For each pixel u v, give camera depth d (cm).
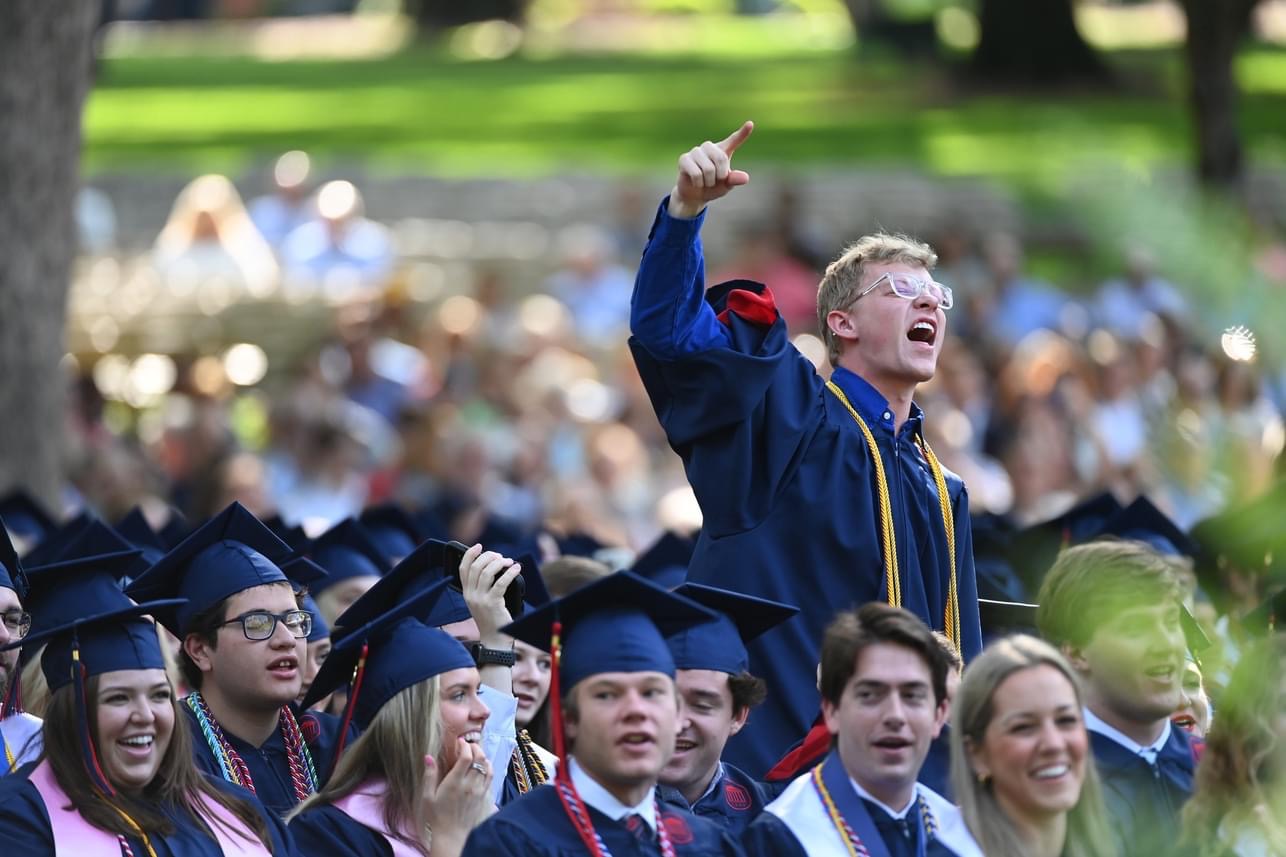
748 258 7525
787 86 13975
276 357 7531
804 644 2447
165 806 2150
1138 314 7075
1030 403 5822
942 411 5941
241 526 2508
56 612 2402
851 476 2477
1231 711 2188
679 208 2370
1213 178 8906
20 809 2086
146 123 12800
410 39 19900
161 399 6956
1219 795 2184
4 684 2377
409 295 7544
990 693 1967
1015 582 3281
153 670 2152
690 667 2281
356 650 2334
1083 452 5447
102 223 8675
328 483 5362
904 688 1992
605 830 1938
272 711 2459
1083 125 11300
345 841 2234
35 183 4253
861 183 9412
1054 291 7600
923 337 2527
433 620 2498
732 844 2030
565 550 3925
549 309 7125
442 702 2266
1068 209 8931
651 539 4700
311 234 8119
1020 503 5334
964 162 10362
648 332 2406
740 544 2459
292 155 9506
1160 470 5141
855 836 2002
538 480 5612
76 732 2109
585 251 7581
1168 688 2272
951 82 13100
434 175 9681
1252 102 11925
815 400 2502
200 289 7825
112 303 7719
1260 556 3359
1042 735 1950
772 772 2328
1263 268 6850
